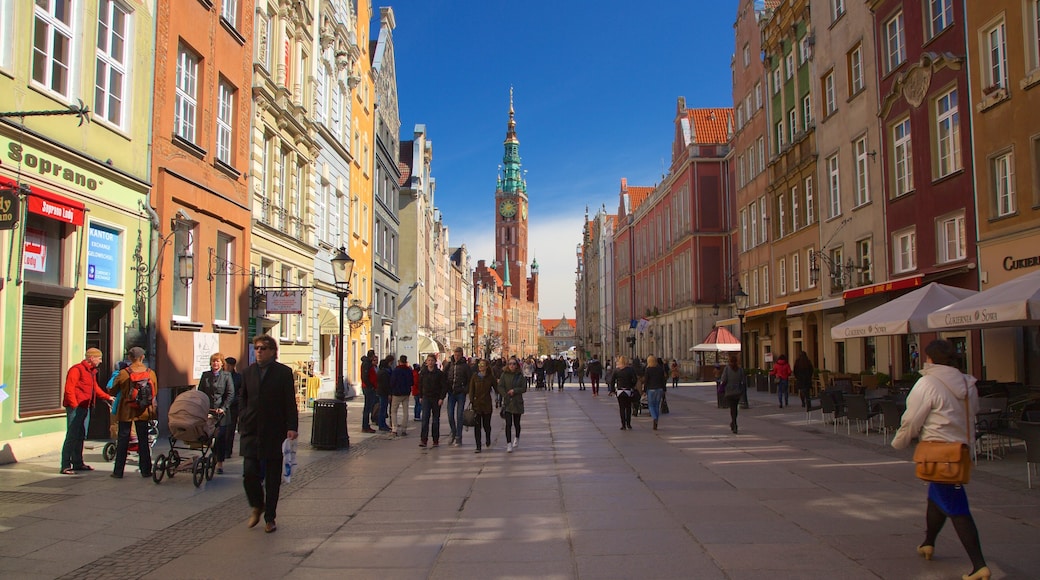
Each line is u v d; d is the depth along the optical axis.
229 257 19.67
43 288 11.89
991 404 12.10
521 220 186.00
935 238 20.11
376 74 39.28
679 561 6.32
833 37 27.03
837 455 12.95
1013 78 16.72
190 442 10.31
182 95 16.95
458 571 6.20
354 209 34.19
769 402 27.02
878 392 17.30
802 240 30.69
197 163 17.28
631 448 14.38
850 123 25.69
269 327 22.31
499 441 16.28
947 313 12.66
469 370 16.70
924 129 20.70
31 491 9.62
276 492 7.76
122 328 14.13
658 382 18.33
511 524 7.91
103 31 13.76
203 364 17.38
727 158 48.75
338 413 14.96
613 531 7.47
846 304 25.73
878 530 7.34
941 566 6.06
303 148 25.98
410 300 53.81
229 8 19.53
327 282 29.08
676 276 55.03
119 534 7.60
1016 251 16.72
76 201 12.62
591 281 110.62
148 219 15.05
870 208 24.23
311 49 26.41
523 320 190.00
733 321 39.88
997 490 9.34
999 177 17.52
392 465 12.69
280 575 6.15
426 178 64.50
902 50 22.41
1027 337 16.38
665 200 59.34
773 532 7.31
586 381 61.66
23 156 11.34
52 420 12.34
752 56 37.97
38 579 6.06
